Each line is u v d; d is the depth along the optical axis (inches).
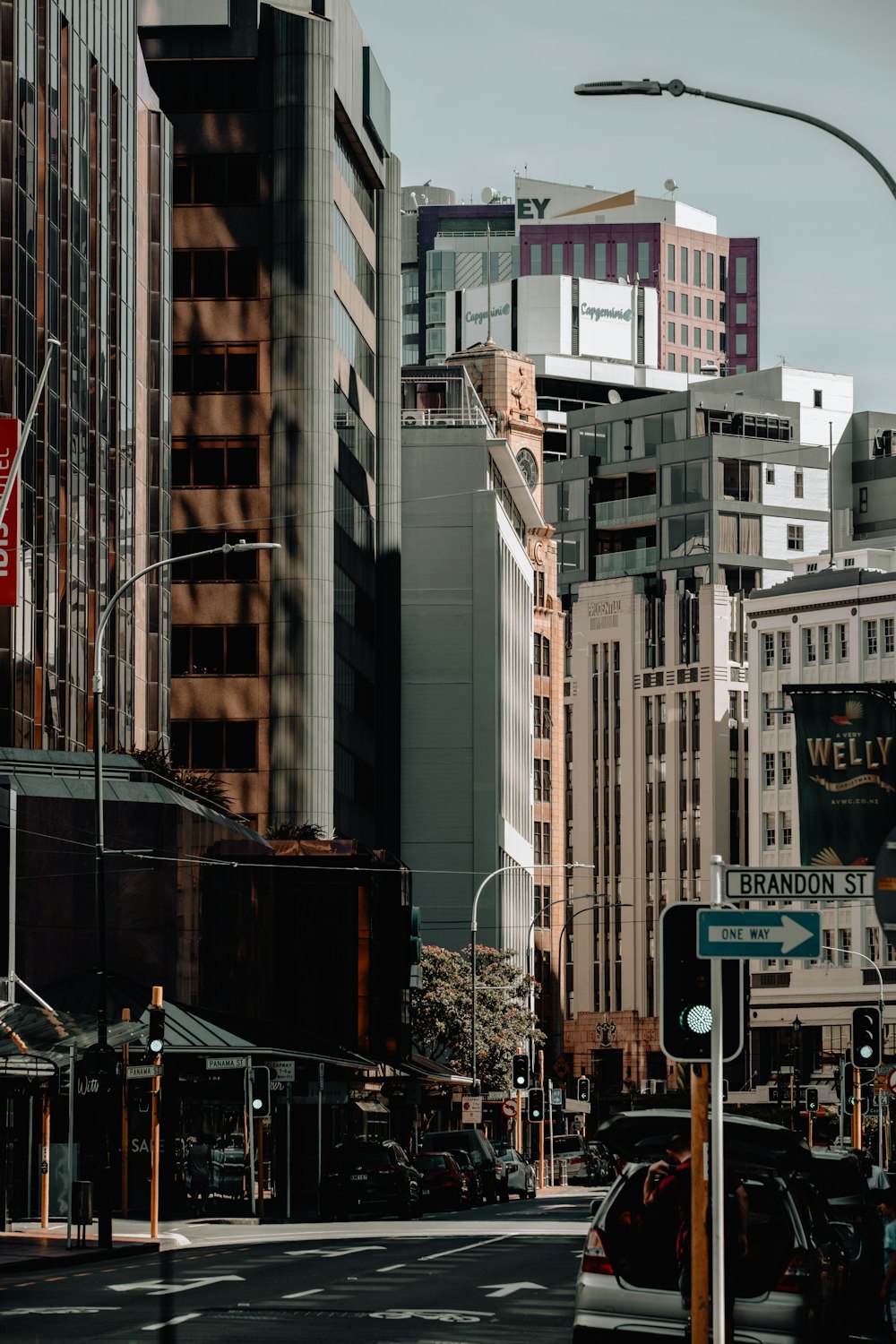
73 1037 2289.6
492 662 6102.4
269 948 3494.1
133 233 3791.8
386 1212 2669.8
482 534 6146.7
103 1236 1921.8
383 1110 4069.9
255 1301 1333.7
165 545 3941.9
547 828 7691.9
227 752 4763.8
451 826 6058.1
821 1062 7480.3
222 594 4800.7
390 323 5807.1
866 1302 1205.1
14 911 2770.7
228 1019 3097.9
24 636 3070.9
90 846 2886.3
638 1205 835.4
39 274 3218.5
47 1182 2235.5
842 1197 1222.3
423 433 6195.9
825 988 7480.3
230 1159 2935.5
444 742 6092.5
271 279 4879.4
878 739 3208.7
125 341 3732.8
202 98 4921.3
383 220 5787.4
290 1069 2645.2
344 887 4057.6
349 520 5280.5
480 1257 1796.3
